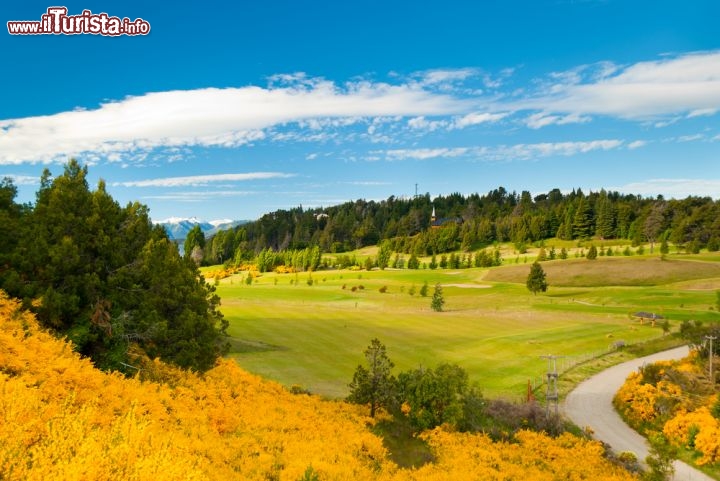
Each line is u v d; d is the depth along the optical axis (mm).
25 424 10562
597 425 36875
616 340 62594
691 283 103875
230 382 27703
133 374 21438
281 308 83375
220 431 20359
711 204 160375
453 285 126500
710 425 32844
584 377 47969
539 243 198375
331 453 20469
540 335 65500
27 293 19656
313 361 45969
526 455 28625
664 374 44312
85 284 21016
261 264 179875
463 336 65188
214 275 173250
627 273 117562
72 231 22094
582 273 122312
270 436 21031
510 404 36688
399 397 32812
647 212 177875
